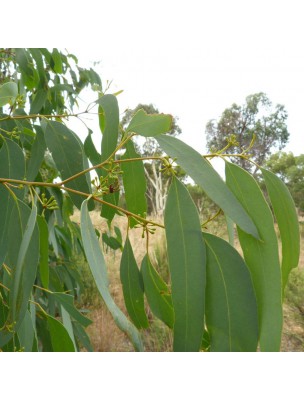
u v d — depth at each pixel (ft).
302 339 9.77
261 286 1.80
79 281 7.23
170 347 9.43
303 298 10.85
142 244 10.88
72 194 2.95
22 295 2.16
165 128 2.02
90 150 3.88
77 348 5.73
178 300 1.77
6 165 2.94
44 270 2.87
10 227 2.38
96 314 10.37
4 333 2.48
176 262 1.81
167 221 1.89
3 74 7.03
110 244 6.16
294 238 2.05
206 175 1.93
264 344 1.72
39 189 4.95
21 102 2.88
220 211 2.19
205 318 1.81
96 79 7.01
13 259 2.33
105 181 2.13
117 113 2.73
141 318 2.52
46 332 4.67
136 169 2.86
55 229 6.83
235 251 1.82
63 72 6.64
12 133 3.19
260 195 1.89
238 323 1.74
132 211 2.87
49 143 2.99
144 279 2.44
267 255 1.82
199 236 1.82
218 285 1.81
